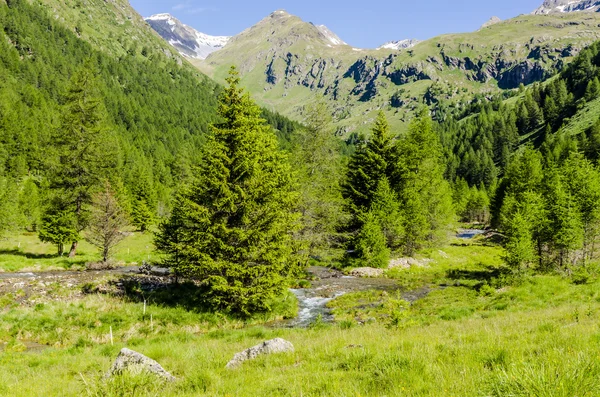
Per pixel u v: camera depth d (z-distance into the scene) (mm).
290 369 9062
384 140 44906
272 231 22078
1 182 63781
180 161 95312
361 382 6738
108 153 41625
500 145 164875
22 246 48031
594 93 146875
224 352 12727
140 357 9523
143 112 184125
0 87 124625
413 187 44562
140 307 21969
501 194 70062
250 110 25844
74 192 39375
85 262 37062
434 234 45281
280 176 24719
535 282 27156
